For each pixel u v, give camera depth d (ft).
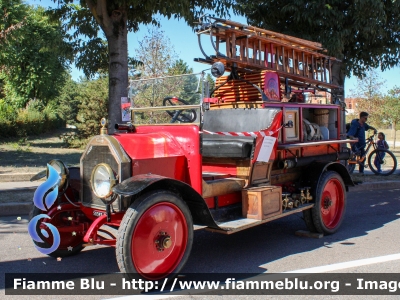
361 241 19.02
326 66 24.56
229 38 18.62
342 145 23.63
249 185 17.01
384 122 68.49
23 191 28.45
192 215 14.74
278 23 35.60
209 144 17.30
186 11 29.40
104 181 13.51
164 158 14.58
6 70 83.05
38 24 91.45
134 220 12.45
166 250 13.41
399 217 23.94
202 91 15.64
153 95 17.38
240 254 17.16
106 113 65.98
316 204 19.40
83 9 33.45
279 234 20.49
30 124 97.55
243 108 18.48
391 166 43.80
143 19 32.27
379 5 30.71
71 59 34.96
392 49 35.09
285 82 21.74
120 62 29.60
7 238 19.51
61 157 50.42
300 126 19.93
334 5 33.06
